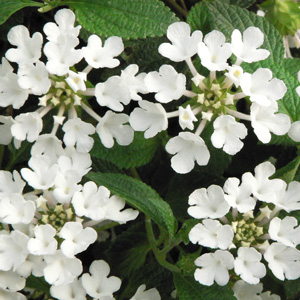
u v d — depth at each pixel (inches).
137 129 9.4
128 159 10.2
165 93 9.3
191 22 10.5
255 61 9.7
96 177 9.5
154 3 9.9
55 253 9.0
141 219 10.9
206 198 9.3
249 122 11.0
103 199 9.2
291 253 9.3
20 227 9.3
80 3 10.0
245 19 10.4
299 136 9.7
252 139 11.1
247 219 9.6
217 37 9.3
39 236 9.0
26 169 9.3
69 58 9.1
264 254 9.2
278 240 9.2
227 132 9.3
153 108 9.3
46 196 9.5
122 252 10.6
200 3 10.5
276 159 11.2
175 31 9.4
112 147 10.1
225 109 9.5
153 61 10.6
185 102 10.1
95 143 10.0
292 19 10.8
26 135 9.6
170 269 10.0
